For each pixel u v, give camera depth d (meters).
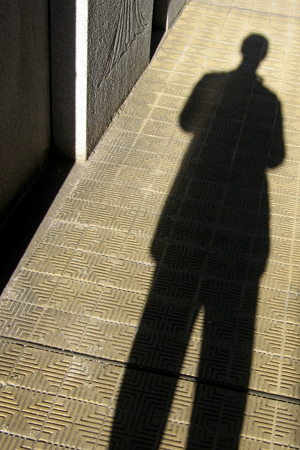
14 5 3.26
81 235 3.78
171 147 4.80
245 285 3.51
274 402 2.86
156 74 6.01
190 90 5.73
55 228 3.82
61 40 3.93
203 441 2.66
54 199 4.09
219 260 3.68
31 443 2.59
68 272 3.48
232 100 5.61
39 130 4.16
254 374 2.98
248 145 4.92
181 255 3.69
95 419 2.71
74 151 4.50
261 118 5.34
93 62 4.17
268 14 8.02
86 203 4.07
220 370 2.99
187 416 2.76
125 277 3.48
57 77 4.13
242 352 3.09
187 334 3.16
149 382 2.89
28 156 4.04
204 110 5.40
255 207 4.18
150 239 3.80
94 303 3.29
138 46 5.54
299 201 4.29
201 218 4.03
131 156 4.64
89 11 3.80
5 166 3.65
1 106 3.39
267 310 3.35
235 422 2.75
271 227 4.01
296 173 4.61
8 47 3.30
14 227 3.79
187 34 7.07
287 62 6.54
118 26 4.62
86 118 4.29
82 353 3.00
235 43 6.92
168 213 4.05
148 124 5.10
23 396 2.78
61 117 4.34
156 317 3.24
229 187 4.37
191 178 4.44
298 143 5.02
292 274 3.62
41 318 3.17
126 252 3.67
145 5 5.43
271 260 3.72
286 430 2.74
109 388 2.85
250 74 6.16
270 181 4.48
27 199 4.06
